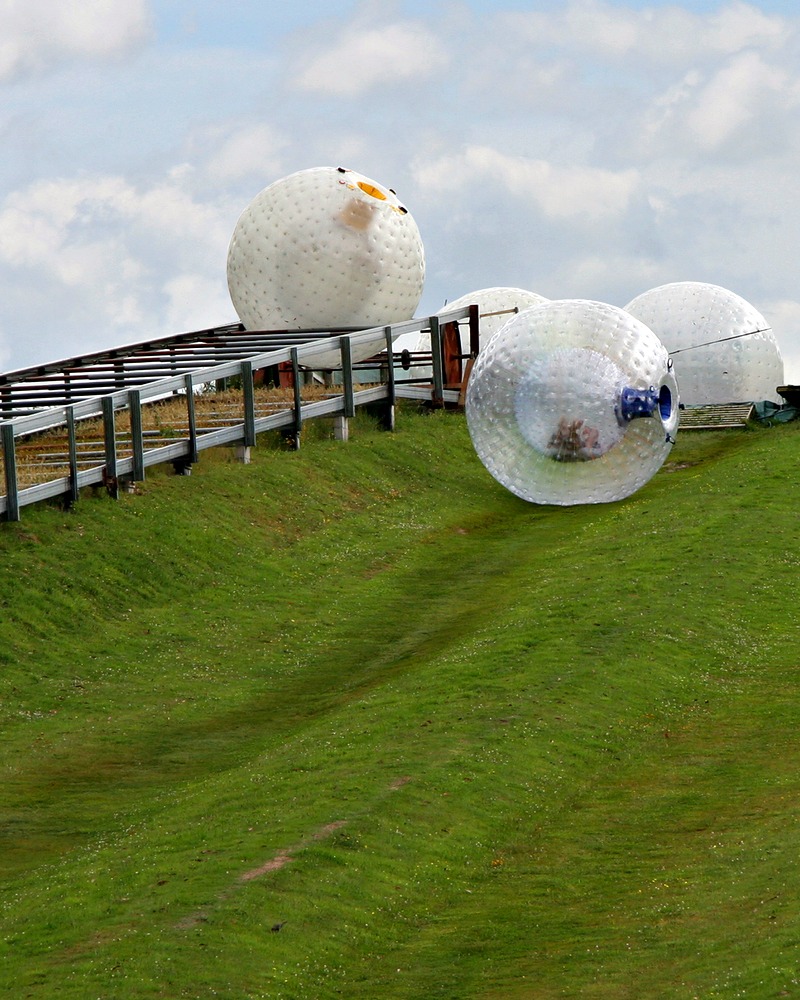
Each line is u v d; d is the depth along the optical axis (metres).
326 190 72.38
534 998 19.62
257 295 73.31
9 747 33.28
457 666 35.28
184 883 23.39
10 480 44.69
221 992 20.06
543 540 51.06
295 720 34.53
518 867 24.62
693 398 79.81
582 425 52.28
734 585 41.16
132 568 44.53
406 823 25.75
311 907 22.61
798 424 72.75
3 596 40.66
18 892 24.28
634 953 20.56
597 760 29.58
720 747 29.98
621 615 38.66
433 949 21.67
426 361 72.62
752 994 18.47
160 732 34.31
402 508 55.72
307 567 47.91
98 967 20.69
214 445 54.69
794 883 21.89
